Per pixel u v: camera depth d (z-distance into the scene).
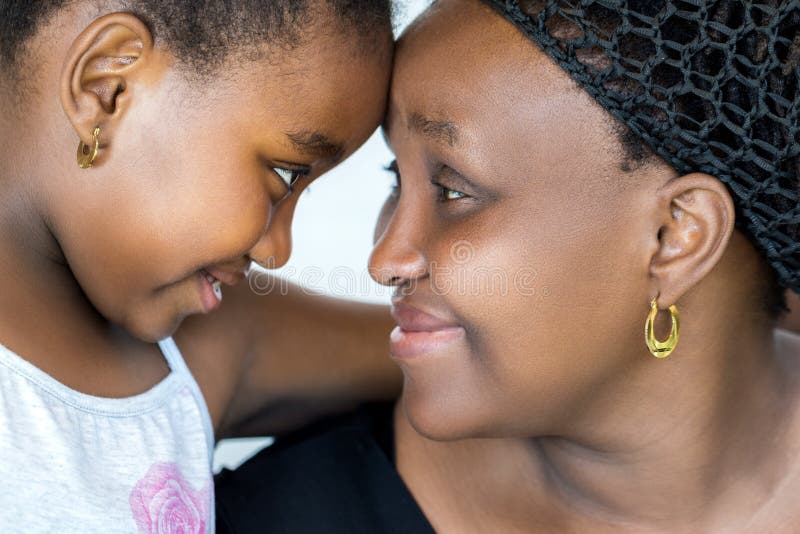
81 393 1.22
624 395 1.24
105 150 1.20
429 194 1.21
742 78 1.11
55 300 1.23
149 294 1.27
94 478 1.19
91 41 1.14
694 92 1.11
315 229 2.81
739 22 1.11
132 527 1.21
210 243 1.25
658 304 1.19
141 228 1.22
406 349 1.24
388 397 1.55
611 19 1.11
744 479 1.31
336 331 1.52
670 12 1.10
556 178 1.14
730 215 1.15
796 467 1.31
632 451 1.27
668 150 1.14
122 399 1.26
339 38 1.20
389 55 1.24
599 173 1.14
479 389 1.22
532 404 1.22
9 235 1.21
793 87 1.11
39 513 1.13
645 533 1.33
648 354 1.22
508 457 1.36
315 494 1.39
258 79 1.20
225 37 1.18
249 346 1.46
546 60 1.13
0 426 1.13
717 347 1.25
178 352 1.37
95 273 1.25
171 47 1.18
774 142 1.13
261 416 1.50
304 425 1.54
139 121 1.20
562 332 1.18
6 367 1.16
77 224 1.22
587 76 1.11
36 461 1.14
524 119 1.13
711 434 1.28
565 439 1.29
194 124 1.21
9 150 1.21
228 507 1.38
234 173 1.23
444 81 1.16
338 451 1.43
